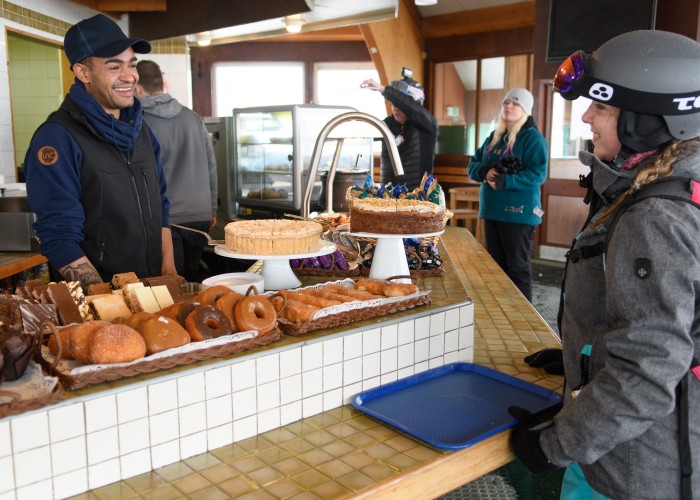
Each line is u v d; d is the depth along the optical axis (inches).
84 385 41.6
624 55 44.3
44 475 39.0
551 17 259.0
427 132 171.6
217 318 49.2
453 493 86.6
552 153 280.4
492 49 324.5
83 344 43.7
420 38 346.9
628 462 45.0
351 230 77.4
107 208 82.1
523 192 164.9
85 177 80.0
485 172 168.9
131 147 84.7
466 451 48.9
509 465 90.9
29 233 123.3
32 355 44.9
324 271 83.3
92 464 41.0
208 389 46.2
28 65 263.6
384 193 88.0
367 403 56.7
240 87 387.5
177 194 144.0
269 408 50.3
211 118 196.5
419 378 61.7
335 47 381.7
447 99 351.6
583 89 46.4
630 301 42.0
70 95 79.9
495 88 331.0
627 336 41.9
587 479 48.6
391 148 93.4
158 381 43.4
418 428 52.3
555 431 47.4
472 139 345.4
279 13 188.2
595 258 48.3
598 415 43.3
